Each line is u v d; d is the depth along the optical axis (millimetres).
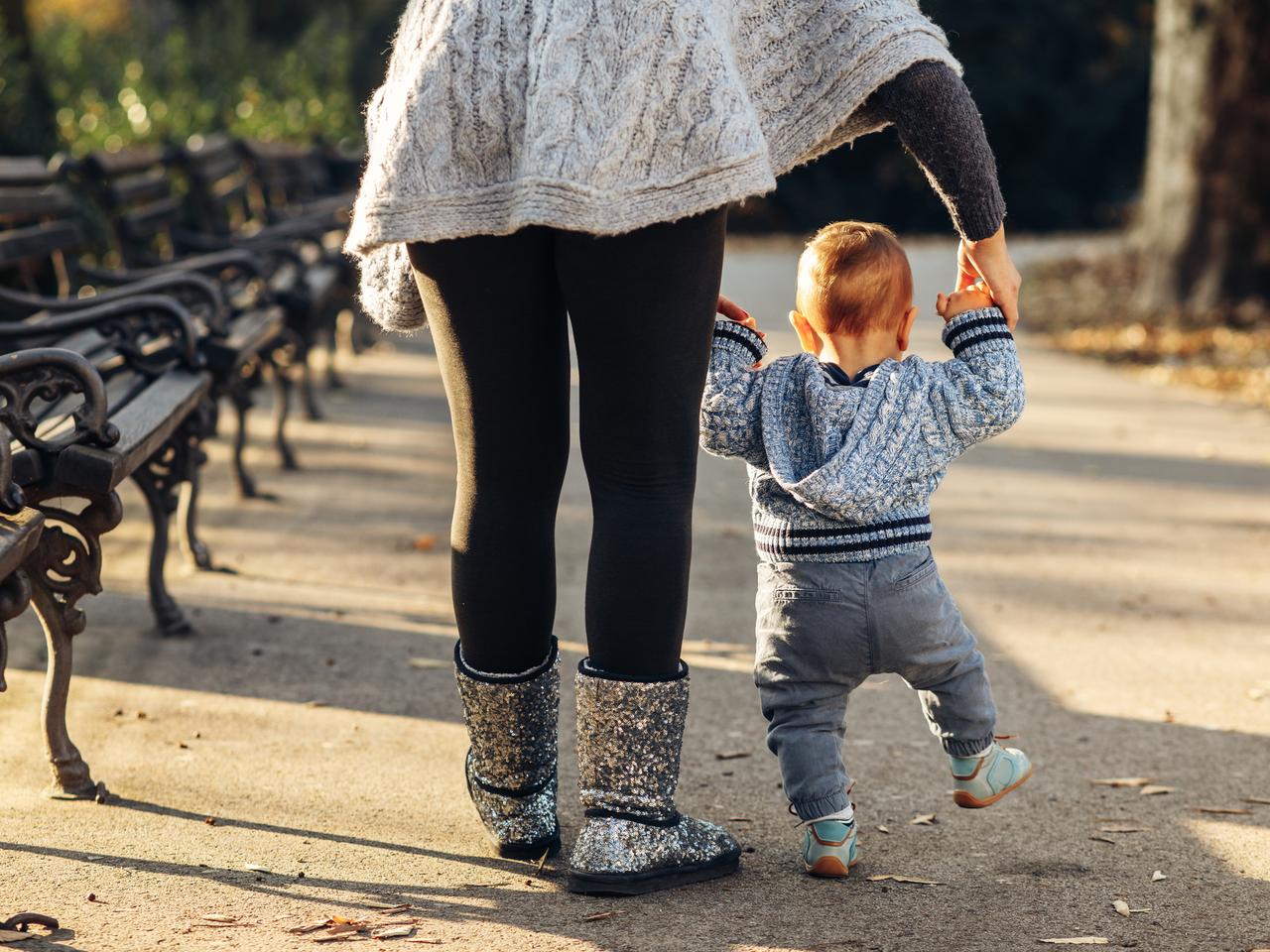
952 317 2648
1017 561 5422
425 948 2217
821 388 2600
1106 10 27172
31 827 2727
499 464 2439
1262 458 7578
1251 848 2807
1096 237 24391
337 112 14047
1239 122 12898
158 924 2270
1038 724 3637
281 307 6434
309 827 2783
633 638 2404
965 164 2408
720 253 2326
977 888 2576
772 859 2703
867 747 3434
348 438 7531
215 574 4926
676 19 2174
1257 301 12945
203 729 3393
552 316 2395
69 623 2895
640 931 2316
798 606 2592
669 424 2348
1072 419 8695
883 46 2340
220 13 17547
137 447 3254
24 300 4438
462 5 2238
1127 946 2318
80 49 13234
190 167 7391
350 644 4152
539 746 2600
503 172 2234
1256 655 4270
